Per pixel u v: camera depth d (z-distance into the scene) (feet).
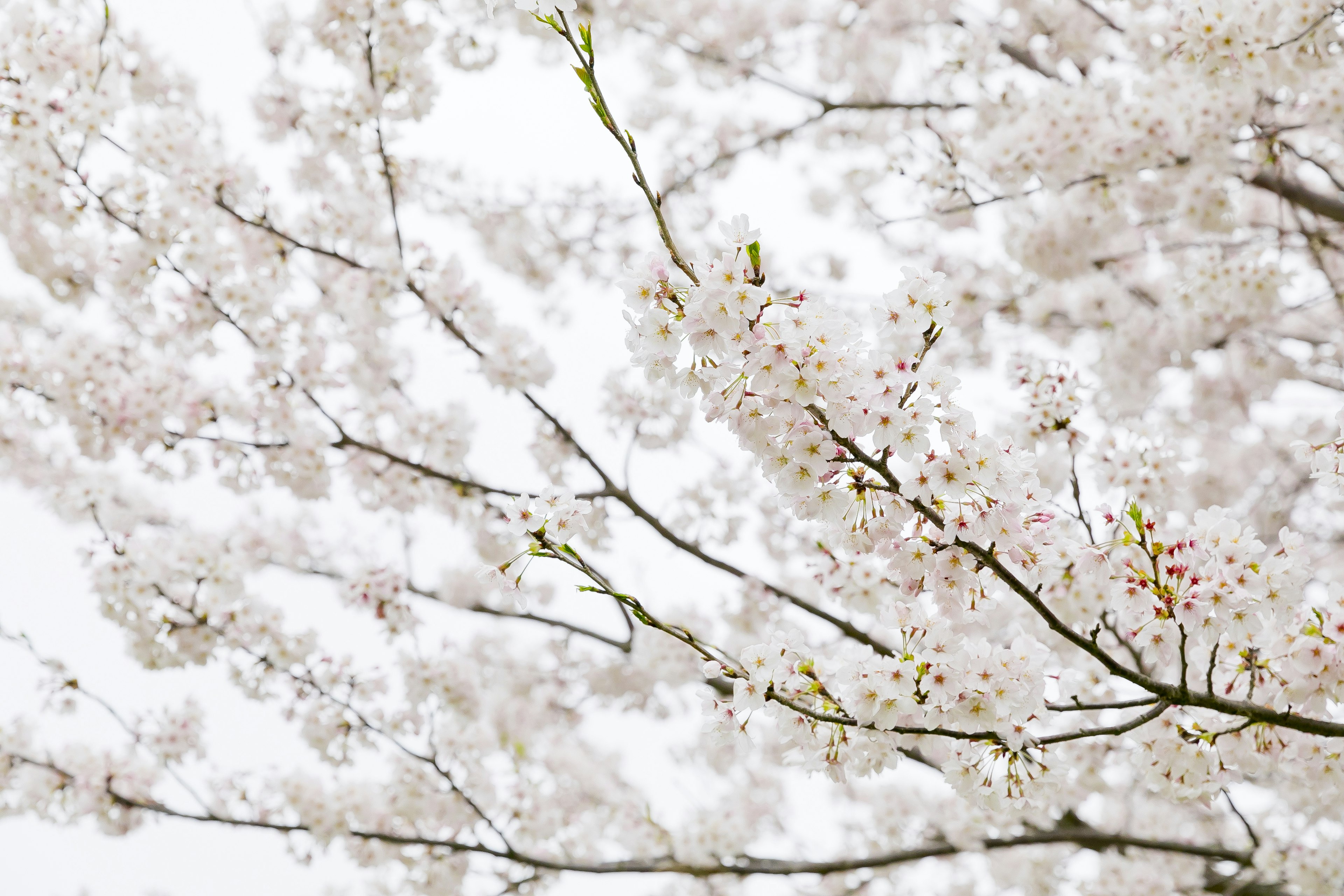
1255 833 17.74
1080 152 17.79
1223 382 22.31
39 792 17.76
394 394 18.94
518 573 8.30
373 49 16.87
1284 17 14.15
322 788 18.72
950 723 8.48
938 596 8.47
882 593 13.87
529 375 17.22
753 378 7.25
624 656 22.93
